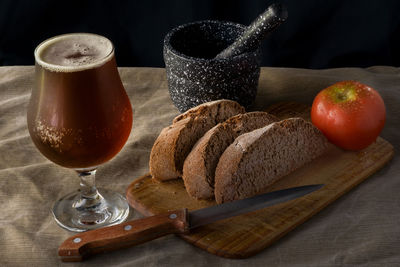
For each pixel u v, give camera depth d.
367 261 1.09
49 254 1.12
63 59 1.05
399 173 1.37
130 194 1.27
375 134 1.38
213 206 1.18
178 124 1.32
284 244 1.14
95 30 2.29
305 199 1.24
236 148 1.24
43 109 1.04
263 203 1.17
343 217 1.21
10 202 1.27
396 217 1.21
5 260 1.10
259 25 1.37
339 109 1.37
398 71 1.91
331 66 2.33
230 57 1.43
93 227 1.19
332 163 1.39
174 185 1.31
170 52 1.46
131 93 1.75
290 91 1.76
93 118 1.04
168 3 2.20
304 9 2.18
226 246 1.11
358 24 2.20
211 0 2.18
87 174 1.22
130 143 1.49
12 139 1.49
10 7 2.22
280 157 1.31
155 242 1.15
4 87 1.74
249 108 1.64
